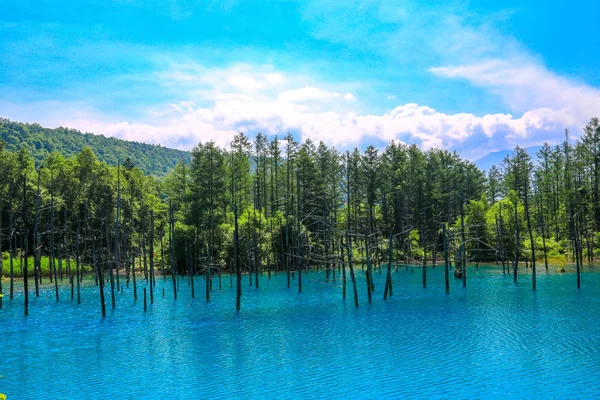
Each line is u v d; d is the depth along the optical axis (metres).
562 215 108.19
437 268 95.69
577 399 23.94
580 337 35.47
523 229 101.19
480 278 75.12
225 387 26.91
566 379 26.67
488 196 148.38
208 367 30.78
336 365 30.53
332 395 25.33
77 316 49.41
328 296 61.47
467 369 28.92
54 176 100.75
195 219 96.94
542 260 101.69
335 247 75.88
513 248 98.88
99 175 105.44
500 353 32.00
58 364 31.98
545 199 118.25
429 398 24.61
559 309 46.66
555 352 31.83
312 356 32.78
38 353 34.84
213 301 58.72
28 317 48.94
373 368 29.70
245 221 95.69
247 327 42.84
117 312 51.62
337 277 85.19
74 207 94.81
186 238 88.31
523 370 28.38
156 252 98.31
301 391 26.02
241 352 34.31
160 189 147.25
